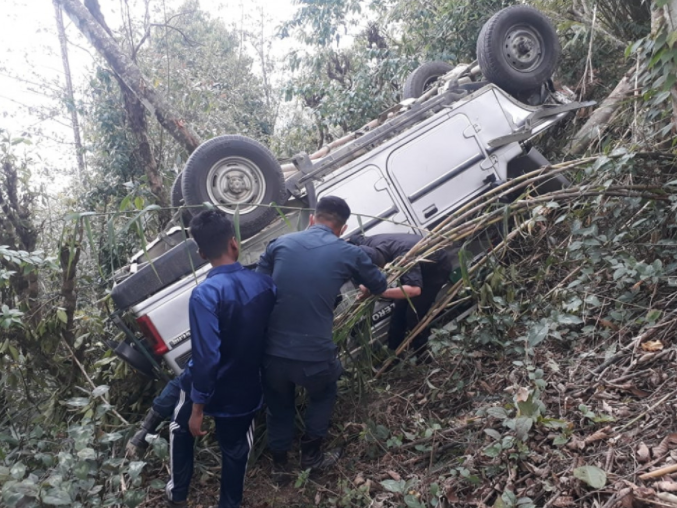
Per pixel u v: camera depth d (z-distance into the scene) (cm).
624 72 675
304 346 311
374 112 884
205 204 335
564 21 701
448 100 507
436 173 476
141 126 695
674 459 249
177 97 895
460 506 277
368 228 453
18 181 537
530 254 459
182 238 458
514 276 421
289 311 313
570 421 301
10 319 368
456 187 480
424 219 467
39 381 431
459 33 860
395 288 371
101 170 833
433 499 278
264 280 309
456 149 485
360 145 473
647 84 478
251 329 296
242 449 309
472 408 355
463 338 396
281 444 336
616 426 288
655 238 408
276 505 329
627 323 363
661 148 454
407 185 467
